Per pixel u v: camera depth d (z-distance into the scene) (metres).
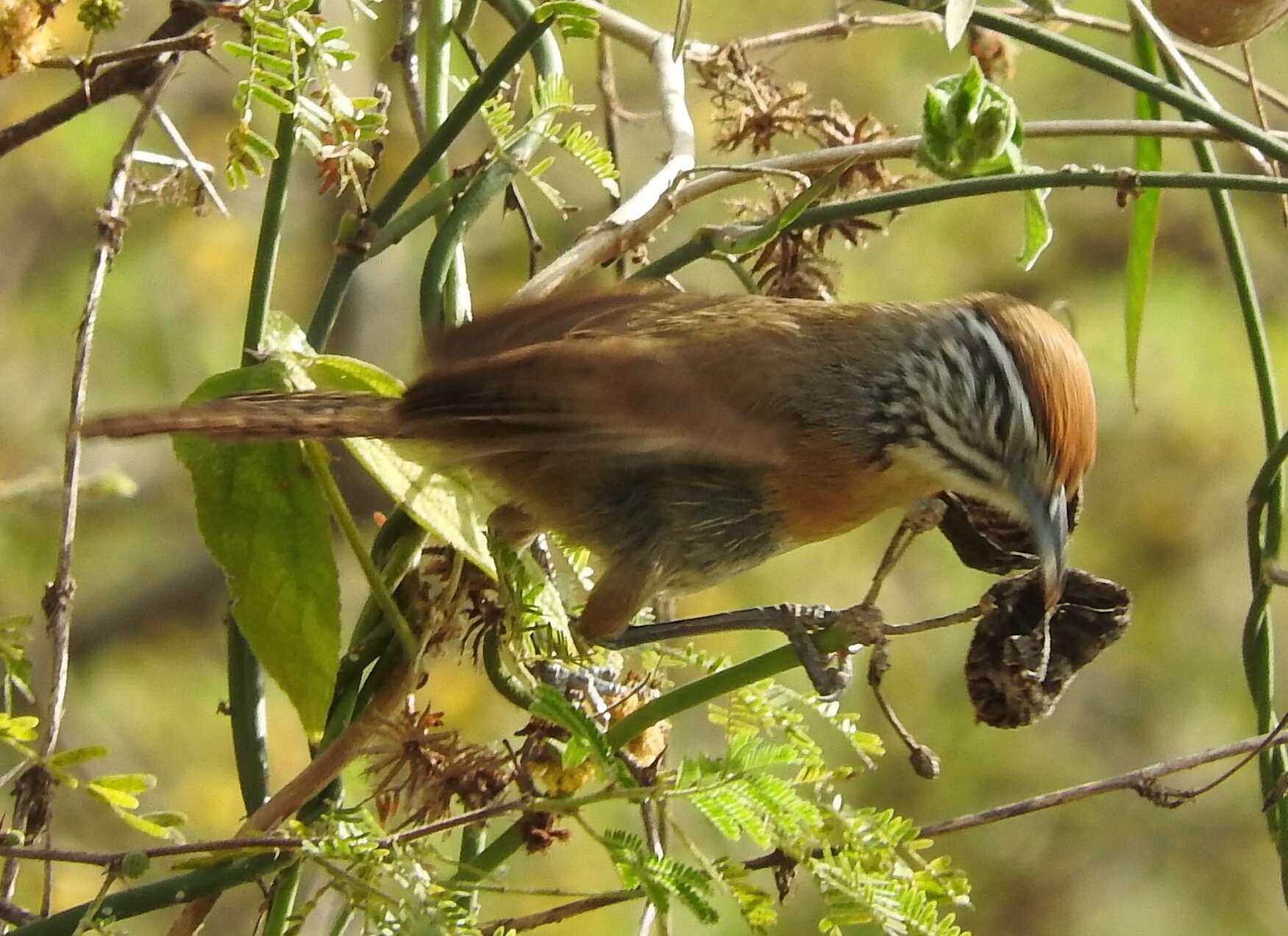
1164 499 20.11
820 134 8.77
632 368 7.09
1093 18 8.44
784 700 6.89
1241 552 20.20
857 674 18.73
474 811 6.39
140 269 19.25
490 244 18.06
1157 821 19.75
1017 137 7.50
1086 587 6.89
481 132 13.91
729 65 8.84
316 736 6.51
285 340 7.19
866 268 19.42
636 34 8.80
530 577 7.28
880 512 7.95
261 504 6.56
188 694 19.89
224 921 16.52
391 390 7.22
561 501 7.55
